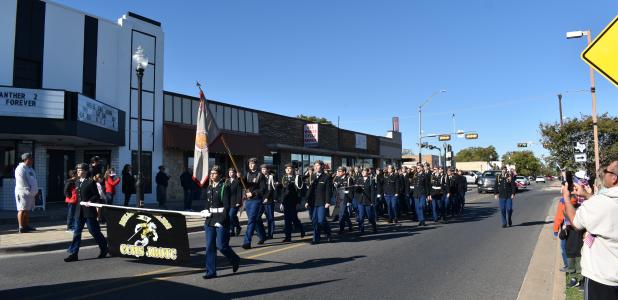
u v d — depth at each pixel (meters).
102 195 11.43
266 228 15.05
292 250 10.77
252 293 6.95
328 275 8.20
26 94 16.48
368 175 13.84
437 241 12.21
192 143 23.94
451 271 8.60
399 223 16.66
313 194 12.02
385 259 9.70
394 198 16.64
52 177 20.38
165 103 23.50
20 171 12.43
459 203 19.66
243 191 11.34
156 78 23.09
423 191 15.77
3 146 18.17
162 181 19.69
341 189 13.88
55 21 19.48
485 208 23.23
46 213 16.08
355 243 11.86
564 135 27.38
